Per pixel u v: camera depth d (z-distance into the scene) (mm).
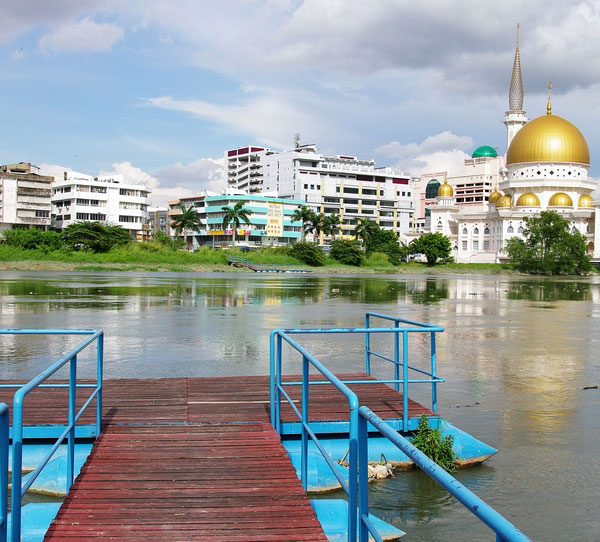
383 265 119375
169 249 107500
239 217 128500
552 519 7441
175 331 24078
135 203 132125
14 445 5117
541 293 54438
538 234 112125
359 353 19766
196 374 15664
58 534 5742
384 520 7426
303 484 6965
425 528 7207
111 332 23625
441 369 17094
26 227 119000
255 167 181625
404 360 9875
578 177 127562
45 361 17344
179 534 5770
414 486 8578
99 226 101875
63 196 127938
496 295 50719
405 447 3604
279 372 9109
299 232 150250
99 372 9141
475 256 134750
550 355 19703
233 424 9297
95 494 6609
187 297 42125
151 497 6555
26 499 8258
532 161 127312
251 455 7871
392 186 176625
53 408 10047
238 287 55188
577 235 111000
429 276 96125
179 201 161750
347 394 4656
